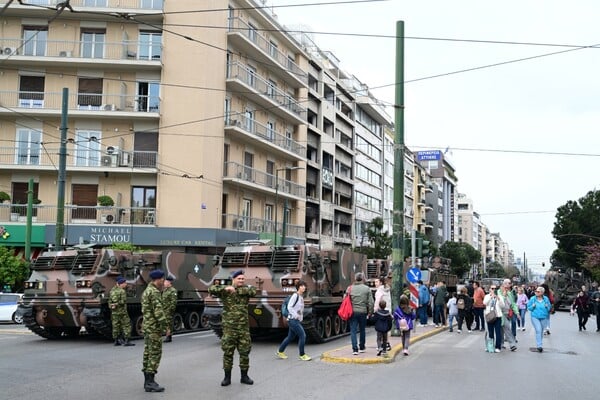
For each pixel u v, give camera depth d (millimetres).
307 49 55031
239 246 18344
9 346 16547
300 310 13961
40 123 36906
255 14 42406
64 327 19031
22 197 36875
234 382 10664
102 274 17859
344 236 61219
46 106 36500
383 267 27375
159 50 37125
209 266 22766
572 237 65750
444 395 9828
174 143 36438
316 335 17094
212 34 37344
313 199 52969
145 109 36938
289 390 9961
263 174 43688
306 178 52188
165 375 11398
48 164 36375
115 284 18109
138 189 36938
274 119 46406
